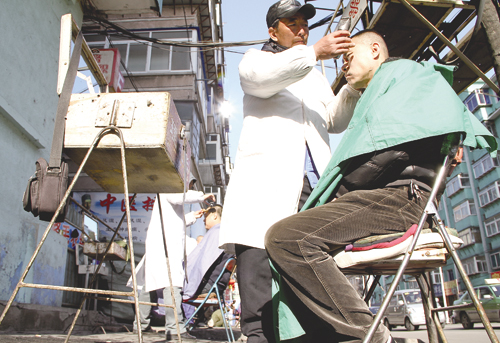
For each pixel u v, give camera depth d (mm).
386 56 1648
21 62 4090
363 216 1250
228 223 1764
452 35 4621
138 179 1870
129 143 1583
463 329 10711
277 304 1466
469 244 28156
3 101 3586
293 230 1253
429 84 1331
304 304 1284
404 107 1307
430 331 1641
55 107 4809
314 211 1290
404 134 1261
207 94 20188
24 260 3807
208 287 3641
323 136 1993
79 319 4262
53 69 4816
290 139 1852
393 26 4457
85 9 6395
